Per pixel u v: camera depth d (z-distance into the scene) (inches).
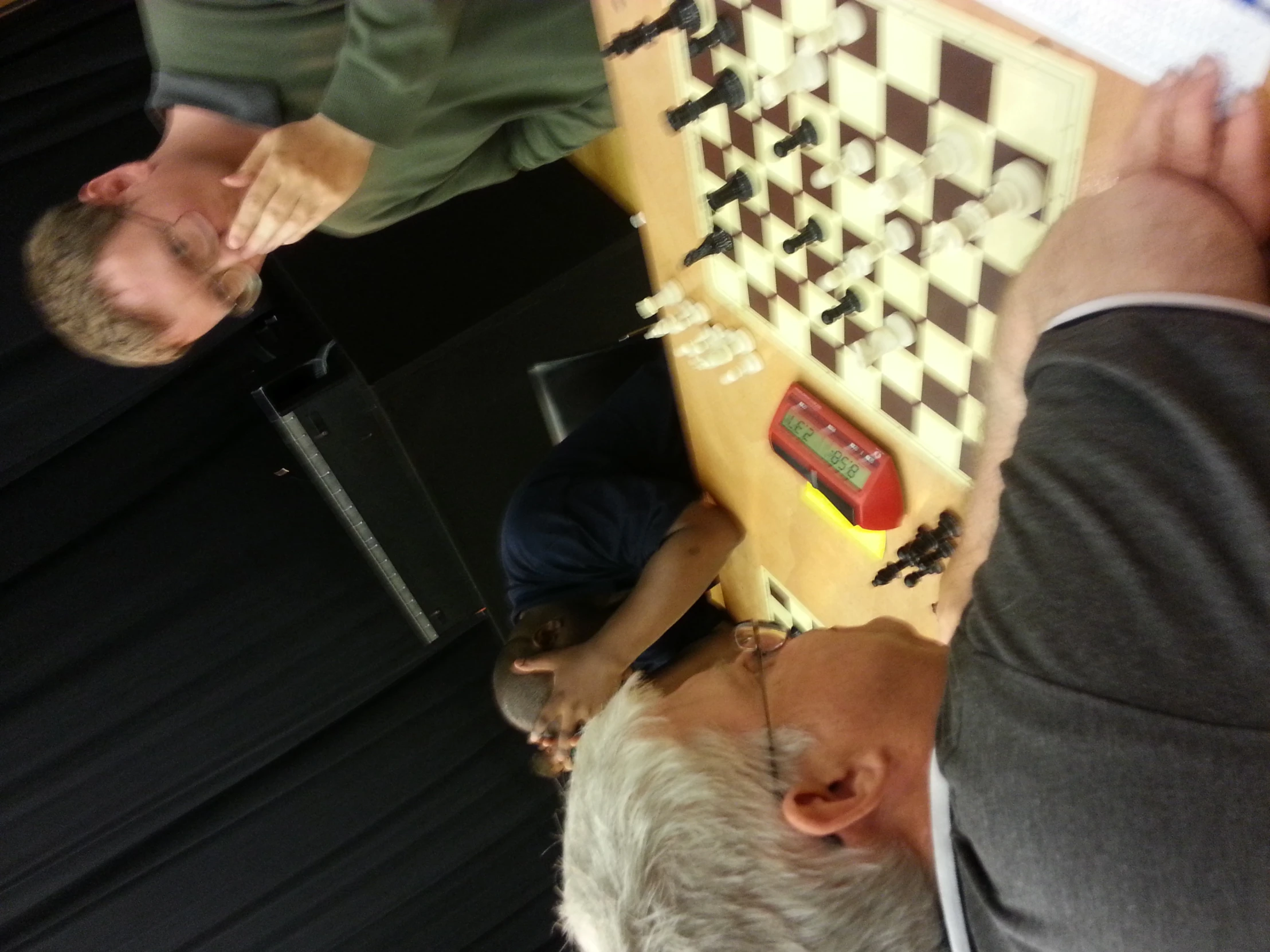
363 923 113.0
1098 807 16.2
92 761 84.5
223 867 99.6
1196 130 19.4
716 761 24.9
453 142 48.4
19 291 63.6
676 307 46.0
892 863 22.5
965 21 23.0
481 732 106.8
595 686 49.4
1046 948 17.9
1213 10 18.1
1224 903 15.1
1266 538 15.1
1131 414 16.9
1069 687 16.5
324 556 86.7
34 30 58.7
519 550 58.7
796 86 28.2
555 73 48.6
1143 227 19.1
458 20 41.6
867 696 25.9
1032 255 22.3
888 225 29.5
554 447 66.8
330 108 40.2
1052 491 17.9
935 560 36.8
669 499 55.0
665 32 32.8
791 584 52.6
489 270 63.6
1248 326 16.6
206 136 48.0
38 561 74.6
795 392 40.7
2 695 77.4
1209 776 15.0
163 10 46.3
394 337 60.9
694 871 23.0
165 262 45.7
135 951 98.0
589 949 25.5
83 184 64.6
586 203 66.5
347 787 102.7
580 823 26.6
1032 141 23.3
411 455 65.0
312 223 44.5
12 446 68.2
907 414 34.9
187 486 78.3
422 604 78.5
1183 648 15.5
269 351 71.0
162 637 82.8
